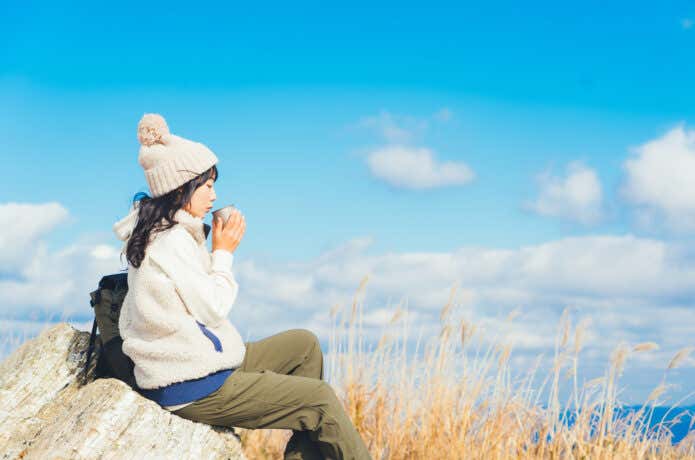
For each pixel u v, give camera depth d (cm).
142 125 288
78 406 276
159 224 276
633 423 448
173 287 267
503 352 489
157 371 268
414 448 486
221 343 277
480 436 483
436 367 501
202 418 280
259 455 507
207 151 290
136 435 262
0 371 325
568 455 450
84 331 333
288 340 318
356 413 500
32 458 257
